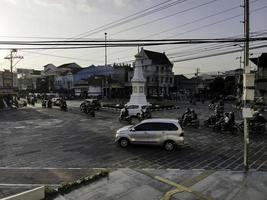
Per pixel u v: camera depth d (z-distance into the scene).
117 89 73.31
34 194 7.81
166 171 10.55
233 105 49.75
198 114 32.75
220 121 20.28
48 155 13.34
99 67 79.75
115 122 25.80
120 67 77.94
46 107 48.12
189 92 85.88
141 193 8.54
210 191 8.67
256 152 13.81
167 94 73.75
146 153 13.61
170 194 8.43
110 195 8.40
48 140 17.16
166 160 12.34
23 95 88.38
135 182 9.44
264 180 9.55
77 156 13.11
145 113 27.22
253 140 16.95
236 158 12.66
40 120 28.44
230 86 78.50
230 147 14.97
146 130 14.52
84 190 8.75
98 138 17.69
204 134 19.02
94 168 11.05
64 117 31.05
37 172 10.55
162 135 14.17
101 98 69.12
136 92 35.38
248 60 11.23
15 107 47.88
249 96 10.58
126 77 77.06
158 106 38.00
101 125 23.80
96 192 8.62
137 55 34.72
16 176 10.07
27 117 31.75
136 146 15.16
